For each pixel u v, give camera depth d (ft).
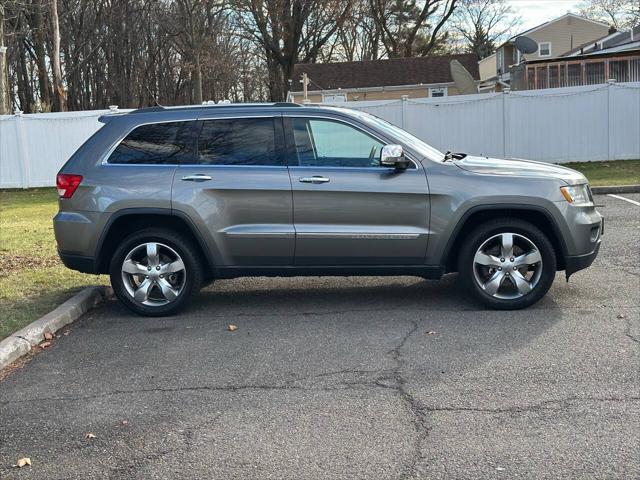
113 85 157.17
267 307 21.66
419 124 60.75
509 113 59.93
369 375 15.40
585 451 11.59
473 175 19.85
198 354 17.28
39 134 62.03
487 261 20.07
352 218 19.84
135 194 20.04
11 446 12.54
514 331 18.24
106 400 14.48
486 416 13.07
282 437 12.46
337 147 20.18
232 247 20.17
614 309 19.95
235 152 20.36
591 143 59.82
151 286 20.71
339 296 22.79
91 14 147.13
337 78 135.54
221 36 154.51
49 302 21.76
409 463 11.35
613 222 34.81
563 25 139.13
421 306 21.15
